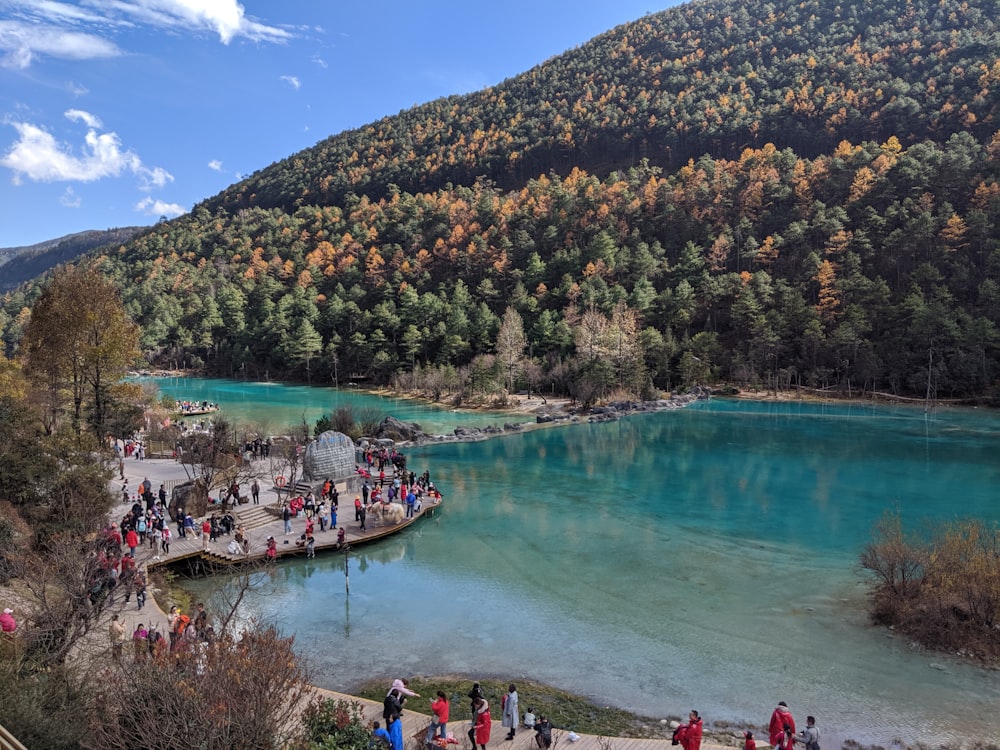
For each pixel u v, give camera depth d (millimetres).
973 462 57219
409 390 114688
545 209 167250
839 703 20141
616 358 105500
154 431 63094
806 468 55344
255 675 13633
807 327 108875
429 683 21359
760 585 29672
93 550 21906
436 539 36438
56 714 13234
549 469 55750
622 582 30141
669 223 150750
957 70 163375
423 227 190000
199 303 173750
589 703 20203
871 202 128125
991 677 21516
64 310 44500
